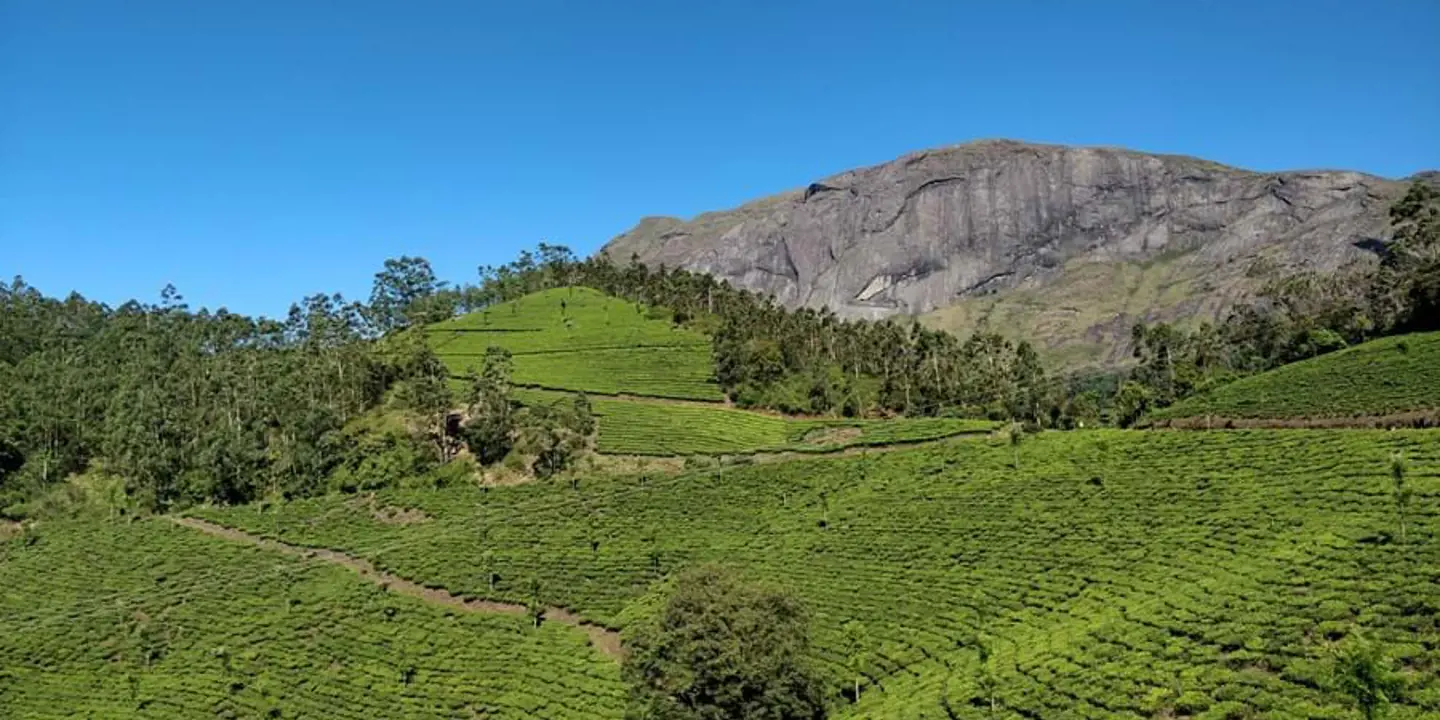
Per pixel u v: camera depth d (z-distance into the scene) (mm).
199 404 156625
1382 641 46688
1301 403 107500
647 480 123562
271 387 157375
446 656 81500
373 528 120188
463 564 101188
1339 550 59656
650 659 59062
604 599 88312
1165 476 87125
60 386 157500
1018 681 54250
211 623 95375
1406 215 164625
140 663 89188
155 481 139375
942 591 74812
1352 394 104375
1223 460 87250
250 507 131875
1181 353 182500
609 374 166500
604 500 116312
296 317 199750
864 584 79625
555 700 70500
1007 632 64625
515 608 90625
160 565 114375
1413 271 148375
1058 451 103812
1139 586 65188
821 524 97062
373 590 98312
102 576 112938
